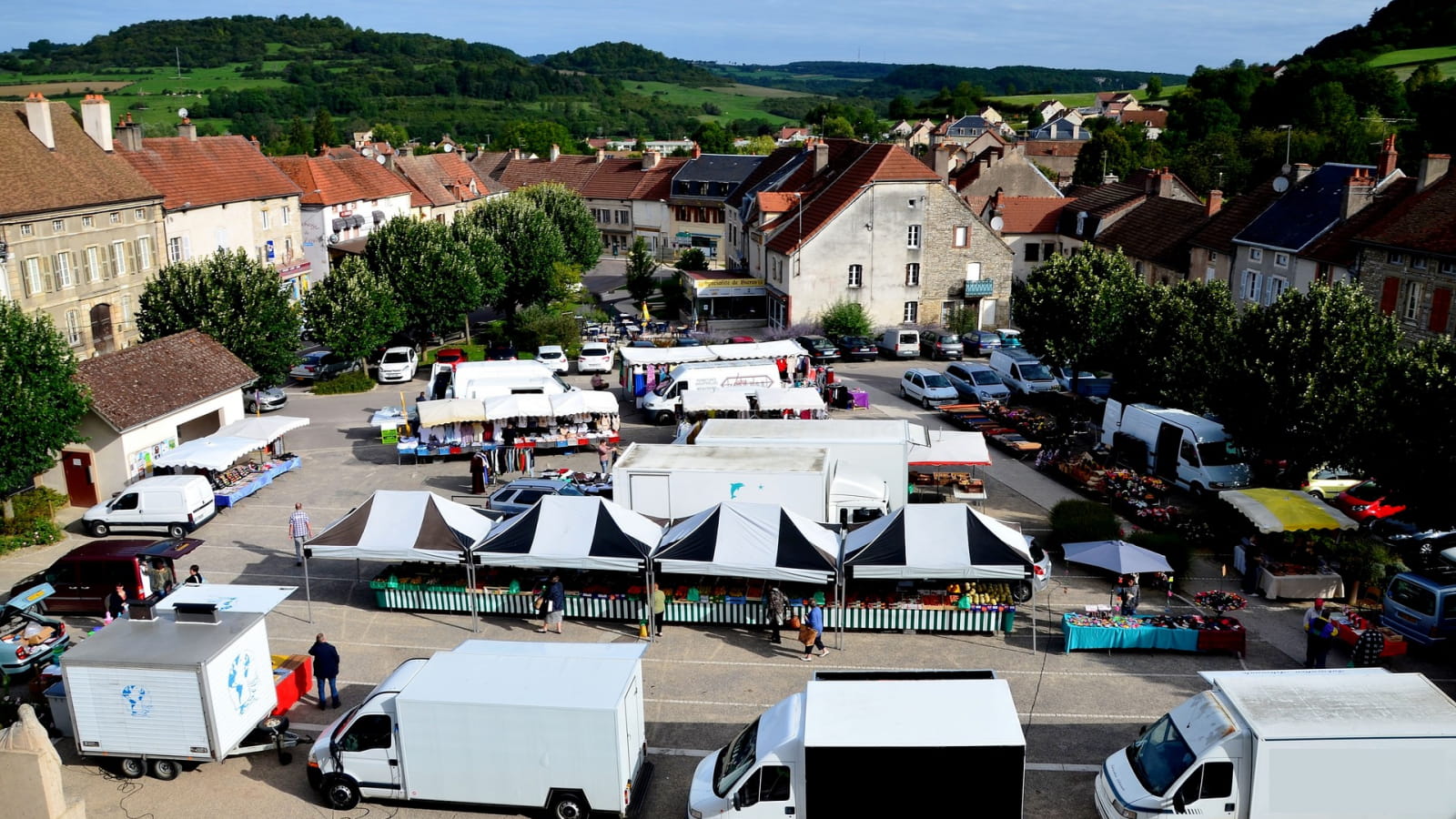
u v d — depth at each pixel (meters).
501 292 66.00
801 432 33.25
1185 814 16.69
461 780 18.66
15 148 48.31
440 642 25.89
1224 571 29.14
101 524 33.34
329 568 30.80
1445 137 99.25
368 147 94.88
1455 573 25.42
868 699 17.61
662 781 20.03
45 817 16.75
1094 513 31.11
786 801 16.88
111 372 38.03
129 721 19.70
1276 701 17.33
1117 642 24.77
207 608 20.58
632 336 63.88
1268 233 54.31
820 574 25.36
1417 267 44.06
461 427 42.09
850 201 61.72
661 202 102.19
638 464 30.03
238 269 47.50
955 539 26.00
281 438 40.91
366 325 52.84
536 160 116.88
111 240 52.25
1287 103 130.00
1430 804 16.31
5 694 23.44
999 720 16.88
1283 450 32.28
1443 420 25.34
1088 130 175.38
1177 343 38.06
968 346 60.19
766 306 68.62
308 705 23.02
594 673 19.08
